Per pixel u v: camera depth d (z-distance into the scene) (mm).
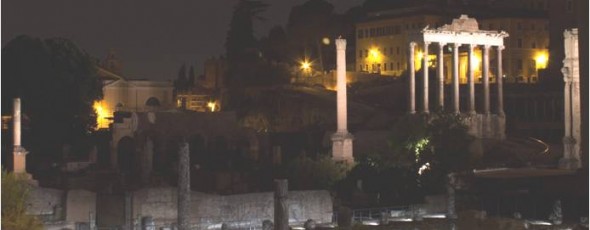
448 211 184125
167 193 174625
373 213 187250
